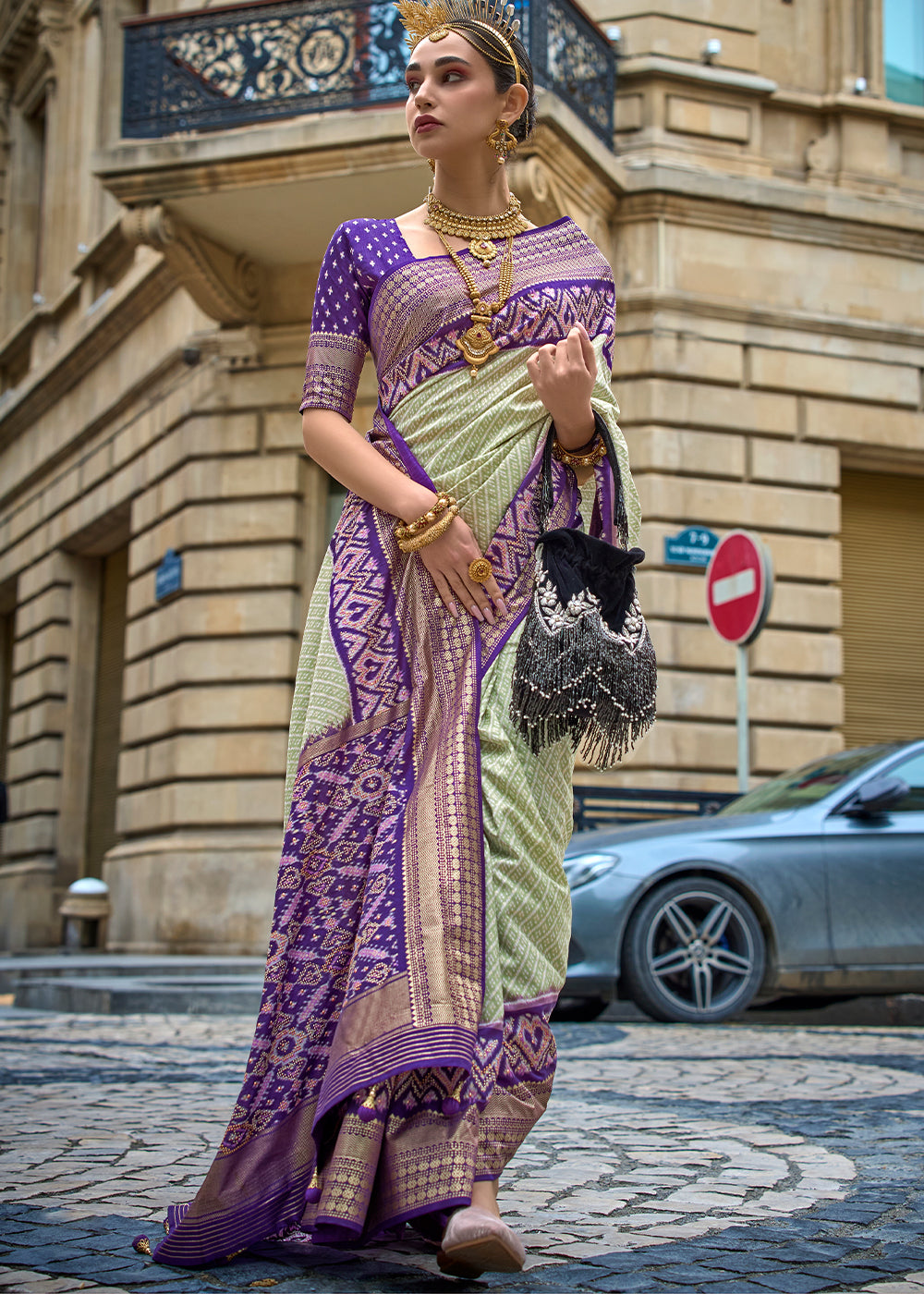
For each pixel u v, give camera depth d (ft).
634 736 7.00
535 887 6.78
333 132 37.27
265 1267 6.40
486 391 7.30
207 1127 10.64
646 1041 18.22
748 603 25.59
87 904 44.62
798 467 41.04
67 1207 7.68
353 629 7.20
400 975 6.37
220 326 42.91
